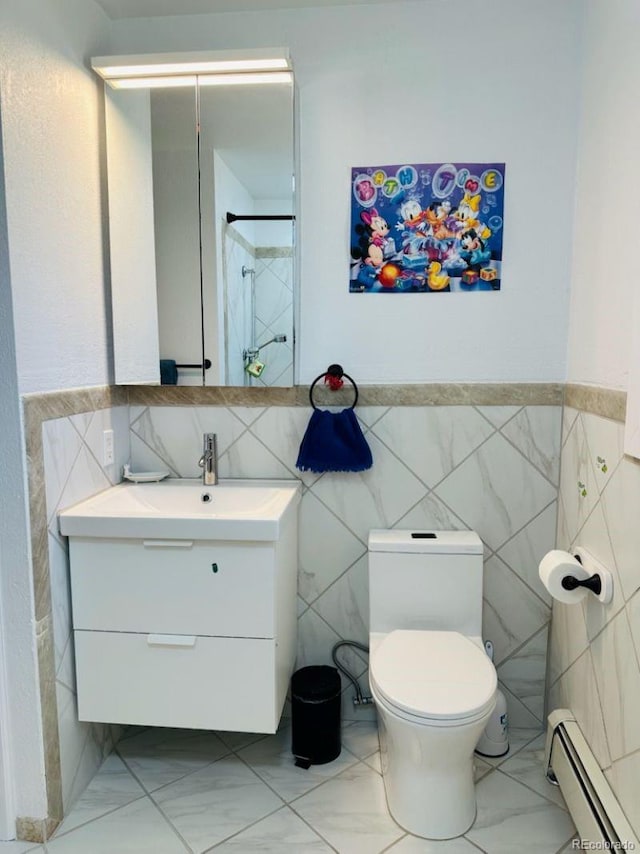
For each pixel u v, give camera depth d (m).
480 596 1.86
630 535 1.35
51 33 1.56
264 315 1.97
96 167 1.83
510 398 1.96
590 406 1.66
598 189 1.65
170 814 1.66
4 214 1.38
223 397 2.05
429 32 1.86
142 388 2.08
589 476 1.66
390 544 1.87
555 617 1.94
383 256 1.95
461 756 1.51
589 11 1.74
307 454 1.95
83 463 1.77
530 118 1.85
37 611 1.52
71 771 1.69
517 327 1.93
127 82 1.87
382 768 1.84
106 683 1.70
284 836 1.57
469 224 1.91
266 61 1.76
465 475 2.00
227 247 1.95
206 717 1.69
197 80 1.87
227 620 1.64
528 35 1.83
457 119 1.88
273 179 1.92
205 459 1.98
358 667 2.10
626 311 1.43
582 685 1.66
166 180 1.93
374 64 1.89
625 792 1.33
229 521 1.59
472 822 1.60
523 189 1.88
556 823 1.61
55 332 1.60
